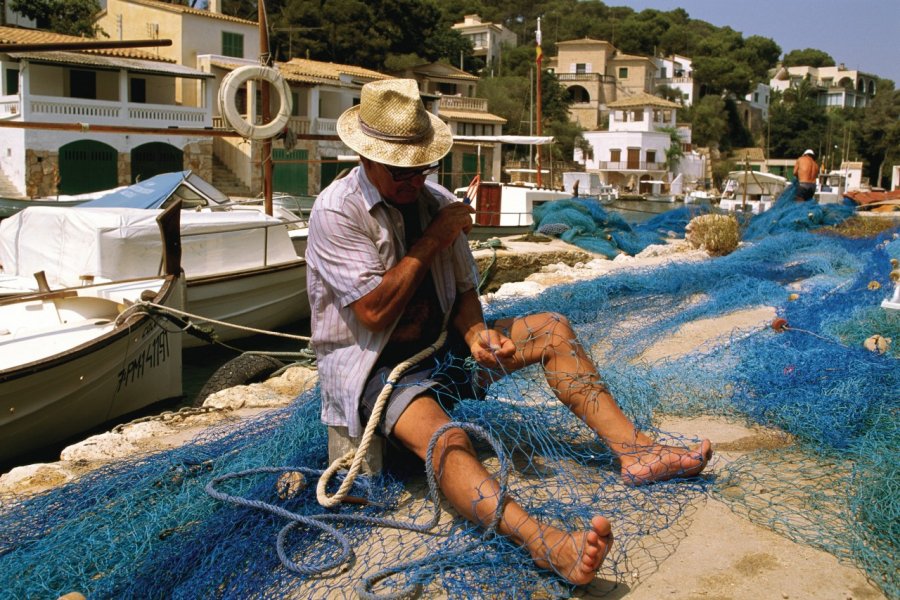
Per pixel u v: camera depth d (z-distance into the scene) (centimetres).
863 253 1071
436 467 309
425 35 6425
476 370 367
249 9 6406
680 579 287
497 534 299
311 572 297
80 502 366
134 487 368
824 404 413
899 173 5841
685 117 9525
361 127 332
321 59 5950
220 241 1226
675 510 333
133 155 3672
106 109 3531
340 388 342
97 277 1070
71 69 3697
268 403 580
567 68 9725
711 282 911
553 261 1720
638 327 709
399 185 331
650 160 7612
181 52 4175
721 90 10875
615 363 557
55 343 826
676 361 552
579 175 4309
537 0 13412
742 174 4638
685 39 11888
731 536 315
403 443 329
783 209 1673
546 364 361
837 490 349
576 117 9381
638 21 12019
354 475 332
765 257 1128
